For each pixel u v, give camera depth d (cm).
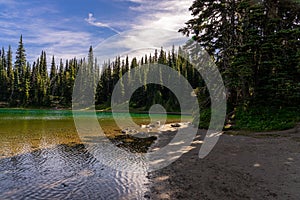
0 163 920
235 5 1762
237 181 660
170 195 603
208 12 1841
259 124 1498
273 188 593
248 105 1695
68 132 1780
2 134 1636
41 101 5803
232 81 1636
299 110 1553
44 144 1297
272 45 1548
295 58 1578
